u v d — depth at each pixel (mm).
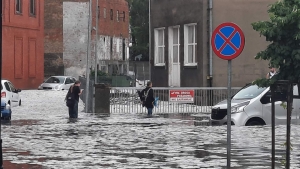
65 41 138875
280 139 31094
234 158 25156
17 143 30641
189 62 63219
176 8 64688
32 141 31547
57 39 138875
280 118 36688
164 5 67062
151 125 41031
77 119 46906
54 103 69312
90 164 23688
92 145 29750
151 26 69750
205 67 59938
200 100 53625
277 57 19609
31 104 67312
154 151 27453
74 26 139125
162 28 67688
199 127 38969
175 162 24125
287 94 19062
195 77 61344
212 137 32719
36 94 86062
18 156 25938
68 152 27203
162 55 68625
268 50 19922
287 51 19516
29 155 26266
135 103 54125
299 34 19156
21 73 99750
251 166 23031
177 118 47562
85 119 46906
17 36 98500
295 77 19578
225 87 55062
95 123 42969
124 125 41062
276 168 22406
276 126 36438
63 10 138875
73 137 33438
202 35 60094
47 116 50500
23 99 76000
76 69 139250
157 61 69312
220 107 38438
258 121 36844
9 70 96062
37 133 35781
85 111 56188
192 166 23078
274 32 19641
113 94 54312
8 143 30641
